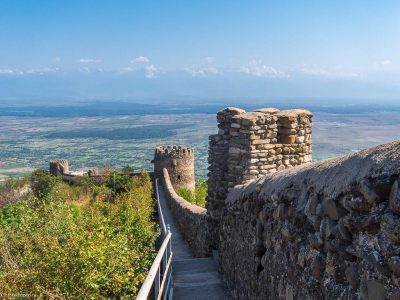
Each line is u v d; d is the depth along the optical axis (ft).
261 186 19.19
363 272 9.64
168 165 136.56
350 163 10.82
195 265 34.71
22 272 27.53
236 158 32.42
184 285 28.25
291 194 14.69
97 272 26.05
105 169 150.71
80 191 124.16
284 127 32.30
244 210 22.12
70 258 26.48
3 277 27.09
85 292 25.61
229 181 32.81
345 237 10.52
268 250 17.52
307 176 13.82
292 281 14.24
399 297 8.16
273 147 32.09
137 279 28.12
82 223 36.29
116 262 27.35
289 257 14.74
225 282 27.94
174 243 55.01
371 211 9.47
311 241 12.62
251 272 20.30
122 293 27.30
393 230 8.52
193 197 102.22
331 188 11.32
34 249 33.55
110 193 116.06
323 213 11.87
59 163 164.96
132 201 73.00
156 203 92.84
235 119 32.50
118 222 44.04
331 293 11.14
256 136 31.89
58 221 38.19
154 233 43.86
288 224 14.94
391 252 8.65
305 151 32.50
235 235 24.86
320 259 12.05
